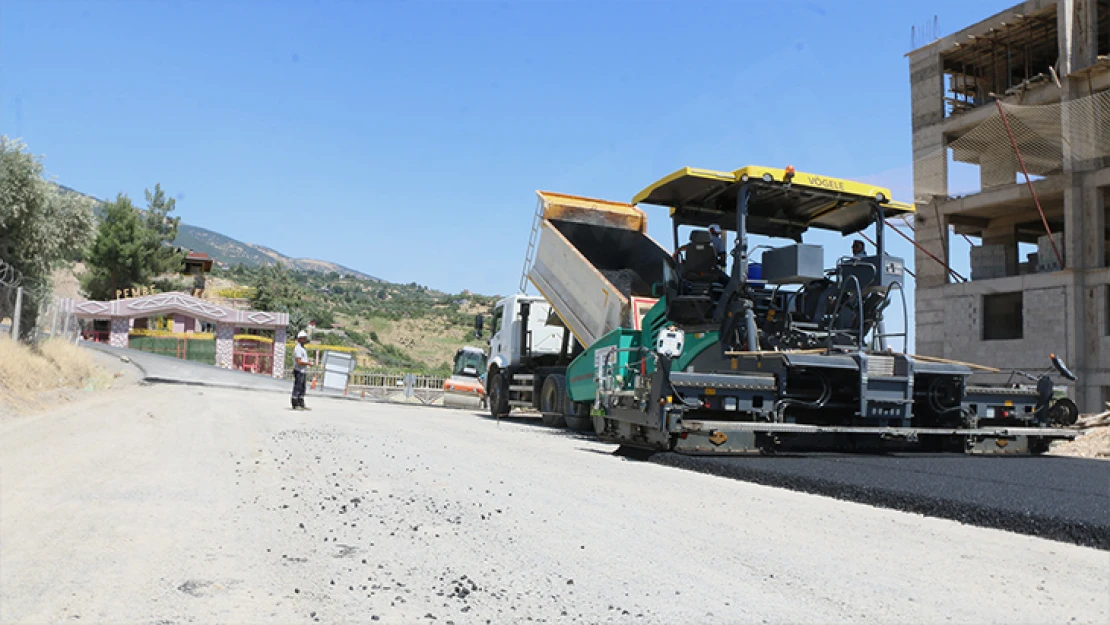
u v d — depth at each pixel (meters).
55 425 10.58
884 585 4.21
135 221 59.19
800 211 11.04
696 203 10.99
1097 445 11.67
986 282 33.53
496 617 3.62
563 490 7.16
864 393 9.33
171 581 3.99
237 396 21.73
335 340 78.31
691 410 9.47
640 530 5.48
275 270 79.50
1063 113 29.30
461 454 9.91
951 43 35.53
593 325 14.41
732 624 3.56
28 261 19.45
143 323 48.94
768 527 5.63
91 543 4.65
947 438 10.45
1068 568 4.62
